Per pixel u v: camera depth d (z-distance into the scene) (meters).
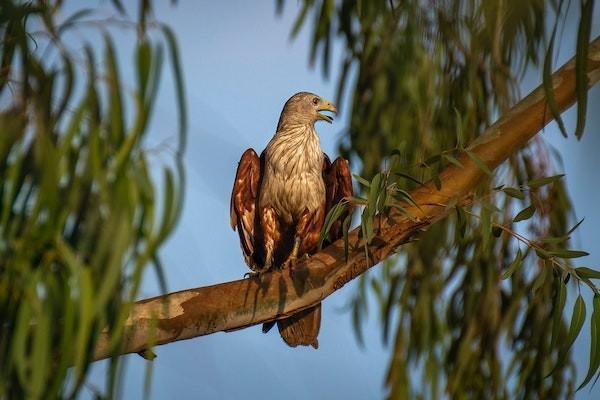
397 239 8.34
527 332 10.24
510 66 10.21
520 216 8.21
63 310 5.87
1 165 5.98
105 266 5.77
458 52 10.38
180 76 5.57
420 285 10.40
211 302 7.68
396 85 10.44
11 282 5.96
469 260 10.37
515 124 8.70
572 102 8.81
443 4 10.20
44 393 6.12
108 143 5.70
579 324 8.10
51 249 5.94
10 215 5.95
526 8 8.63
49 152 5.68
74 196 5.76
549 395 10.12
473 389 10.18
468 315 10.24
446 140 10.35
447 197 8.38
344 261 8.23
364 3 10.20
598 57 8.77
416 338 10.29
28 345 6.46
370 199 7.63
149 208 5.75
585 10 6.93
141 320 7.36
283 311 8.04
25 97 5.84
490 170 8.60
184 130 5.60
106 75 5.64
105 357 7.20
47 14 5.78
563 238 8.16
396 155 8.21
